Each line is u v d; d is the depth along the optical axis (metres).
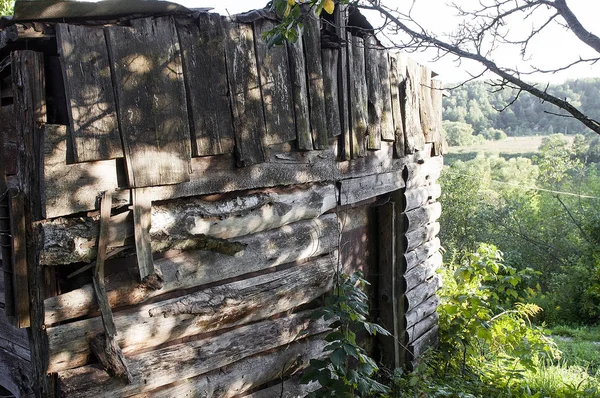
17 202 2.89
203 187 3.55
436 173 7.14
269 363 4.08
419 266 6.65
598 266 6.02
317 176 4.54
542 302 12.74
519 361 6.60
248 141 3.79
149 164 3.17
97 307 3.04
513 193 20.56
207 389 3.62
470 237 16.42
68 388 2.91
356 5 3.85
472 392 5.78
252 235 4.00
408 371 6.19
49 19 2.86
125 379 3.03
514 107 48.66
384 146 5.61
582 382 6.38
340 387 4.00
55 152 2.82
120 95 3.04
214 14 3.61
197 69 3.48
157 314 3.32
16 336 3.47
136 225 3.13
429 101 6.73
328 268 4.63
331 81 4.65
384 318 6.08
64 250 2.88
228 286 3.78
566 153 22.42
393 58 5.68
